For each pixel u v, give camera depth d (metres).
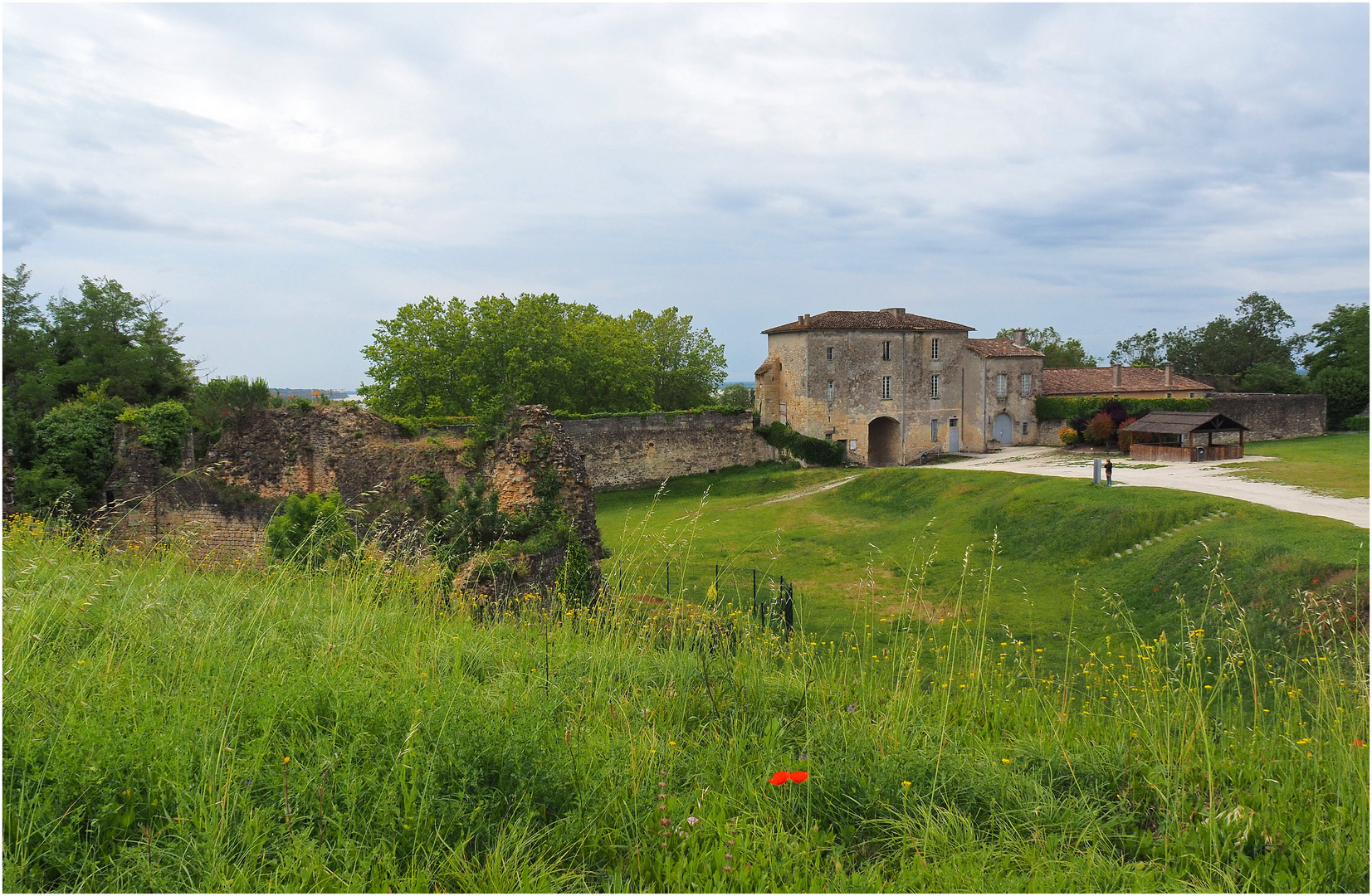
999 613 16.75
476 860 3.36
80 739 3.56
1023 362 51.97
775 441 49.62
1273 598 15.09
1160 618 16.64
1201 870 3.71
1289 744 5.17
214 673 4.81
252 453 18.88
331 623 6.13
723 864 3.55
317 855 3.20
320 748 3.88
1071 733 5.56
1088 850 3.90
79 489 18.36
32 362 32.94
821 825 4.13
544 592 12.56
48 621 5.28
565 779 3.98
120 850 3.18
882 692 6.18
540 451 14.87
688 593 15.70
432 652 5.53
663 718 5.17
